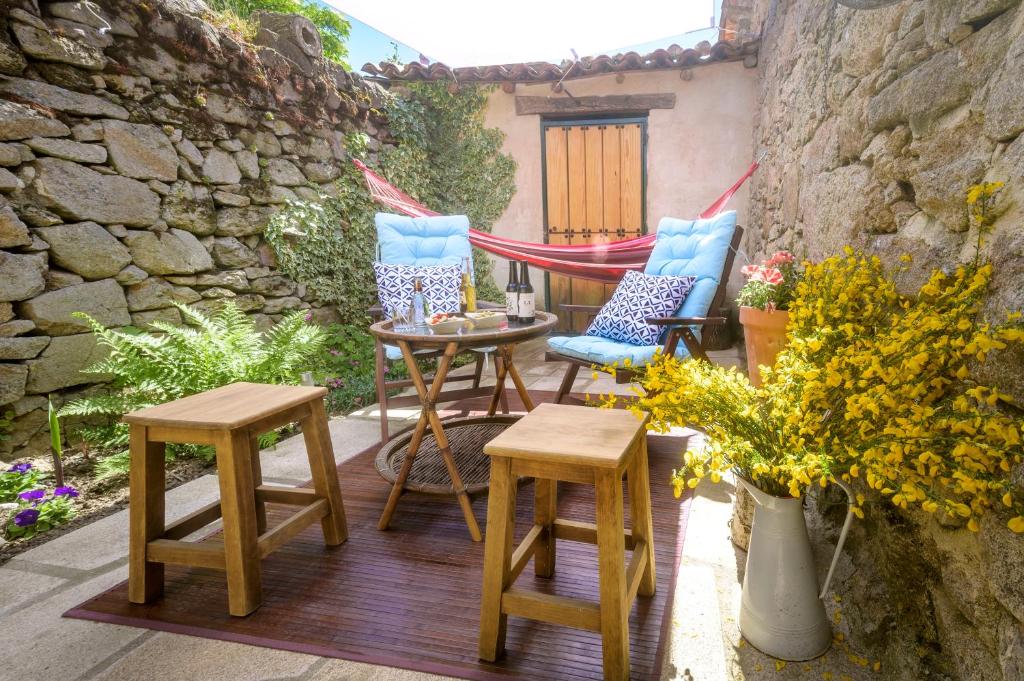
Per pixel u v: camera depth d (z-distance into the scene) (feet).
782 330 5.74
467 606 4.80
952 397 3.50
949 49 3.86
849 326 3.66
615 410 4.90
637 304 9.14
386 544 5.87
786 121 10.10
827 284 4.45
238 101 11.03
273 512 6.58
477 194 17.76
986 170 3.34
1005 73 3.15
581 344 8.61
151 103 9.50
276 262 11.92
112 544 5.99
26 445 7.88
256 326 11.32
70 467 7.82
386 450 7.28
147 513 4.88
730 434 4.03
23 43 7.76
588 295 17.85
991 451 2.75
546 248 13.09
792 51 9.73
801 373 3.78
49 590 5.16
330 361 12.31
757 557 4.22
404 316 8.13
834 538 5.32
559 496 6.89
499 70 16.03
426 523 6.32
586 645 4.30
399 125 15.61
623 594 3.82
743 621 4.36
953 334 3.24
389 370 12.88
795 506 4.07
